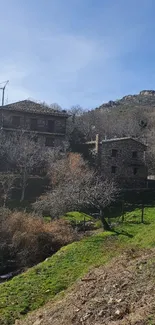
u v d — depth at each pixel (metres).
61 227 24.09
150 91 157.62
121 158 44.69
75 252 18.22
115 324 7.77
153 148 55.06
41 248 21.86
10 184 33.28
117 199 36.34
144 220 25.94
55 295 13.21
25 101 52.28
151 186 45.94
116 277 11.41
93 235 22.33
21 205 32.16
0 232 22.95
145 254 13.53
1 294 13.73
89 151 45.91
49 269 16.14
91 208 32.25
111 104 137.75
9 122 47.97
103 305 9.55
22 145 41.28
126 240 19.44
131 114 98.25
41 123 49.34
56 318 10.17
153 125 83.12
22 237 22.16
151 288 9.42
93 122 74.81
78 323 9.11
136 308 8.50
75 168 37.44
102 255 16.97
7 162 40.78
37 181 37.59
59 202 28.97
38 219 25.14
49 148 45.59
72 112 84.50
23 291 13.86
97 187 29.61
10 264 21.16
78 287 12.43
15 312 12.12
